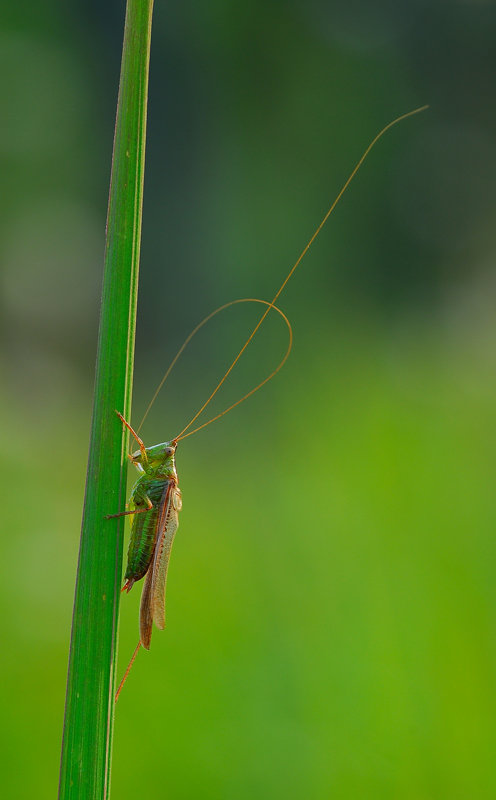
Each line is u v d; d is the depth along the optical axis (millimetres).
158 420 842
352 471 479
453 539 461
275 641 460
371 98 1433
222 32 1312
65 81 1188
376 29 1462
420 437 477
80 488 629
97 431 412
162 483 429
